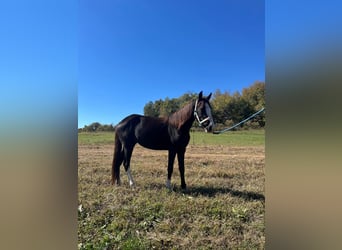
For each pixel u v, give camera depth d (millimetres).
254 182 4086
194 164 4691
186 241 3002
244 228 3154
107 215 3488
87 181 4340
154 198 3844
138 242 2971
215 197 3777
